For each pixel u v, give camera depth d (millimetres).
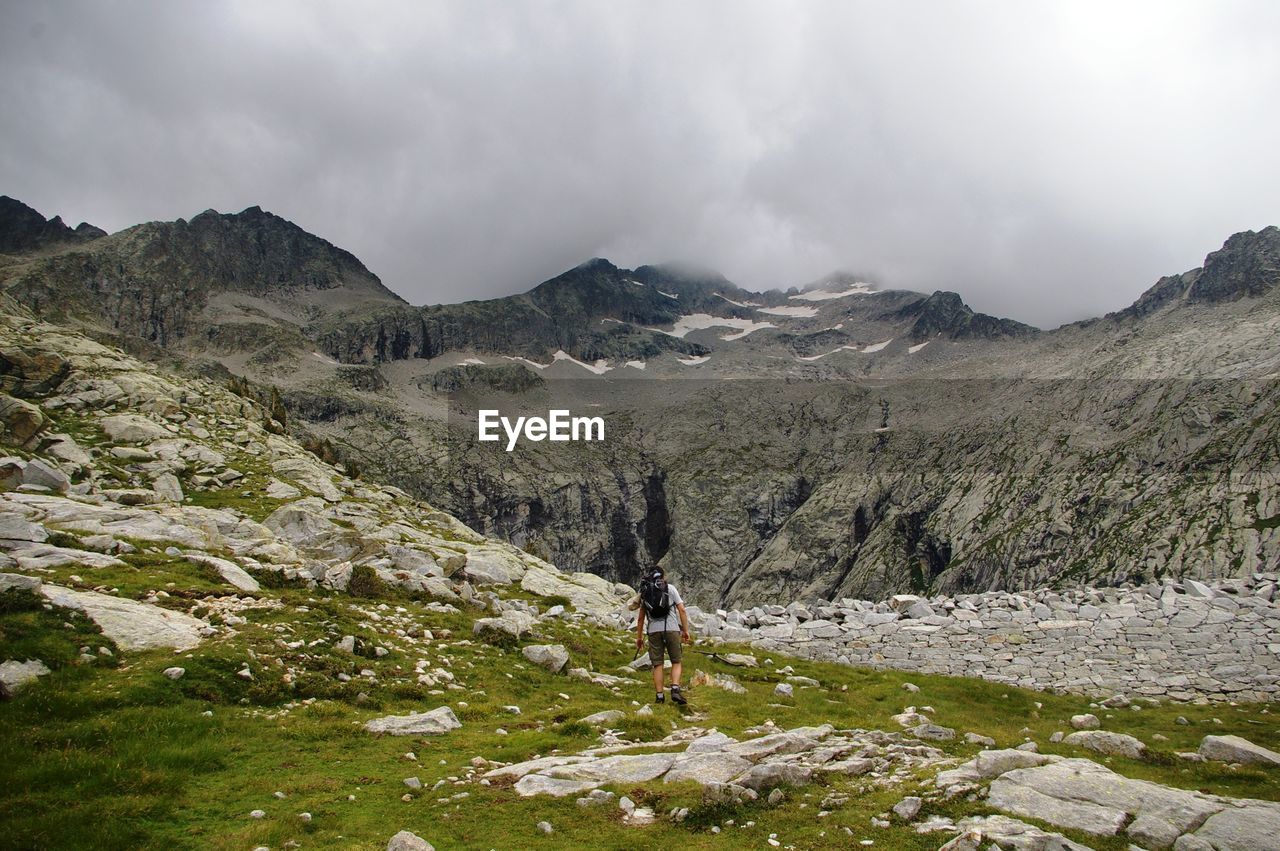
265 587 24078
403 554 35219
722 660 28656
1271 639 28141
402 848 9500
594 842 10273
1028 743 14750
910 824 10164
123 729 13219
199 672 15922
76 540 22984
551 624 29391
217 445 63344
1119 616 30750
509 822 10953
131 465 51406
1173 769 13453
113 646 16172
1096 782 10812
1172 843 9250
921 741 15391
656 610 19656
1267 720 23484
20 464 34469
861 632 32844
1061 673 29094
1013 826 9445
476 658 21703
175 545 25797
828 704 21750
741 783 11711
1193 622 29562
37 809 10531
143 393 66688
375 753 13992
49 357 63969
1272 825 9492
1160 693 27453
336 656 18922
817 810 10922
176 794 11617
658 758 13375
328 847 9992
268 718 15203
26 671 14148
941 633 31719
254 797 11703
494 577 41438
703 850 9859
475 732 15789
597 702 19531
